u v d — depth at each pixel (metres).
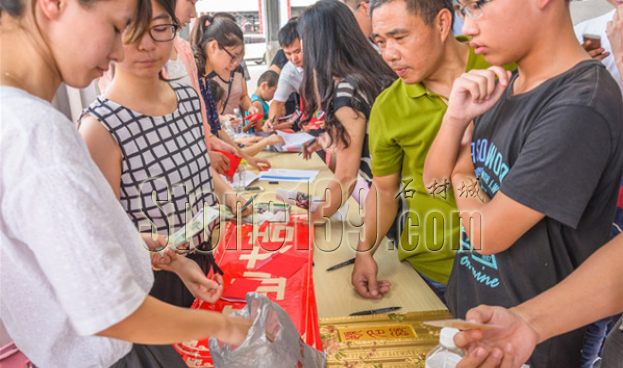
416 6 1.17
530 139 0.84
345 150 1.71
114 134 1.08
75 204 0.50
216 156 1.94
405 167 1.48
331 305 1.23
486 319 0.76
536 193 0.82
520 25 0.83
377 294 1.26
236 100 3.67
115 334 0.57
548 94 0.86
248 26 5.30
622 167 0.84
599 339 1.09
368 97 1.67
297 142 2.20
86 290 0.52
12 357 1.33
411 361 0.98
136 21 0.64
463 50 1.32
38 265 0.57
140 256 0.66
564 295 0.77
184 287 1.22
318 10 1.68
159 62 1.09
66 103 3.74
